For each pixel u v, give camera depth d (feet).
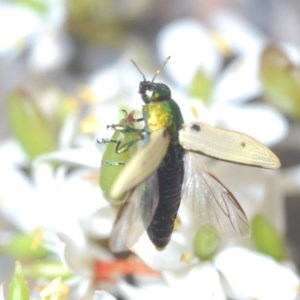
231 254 0.43
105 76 0.55
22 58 0.60
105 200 0.42
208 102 0.49
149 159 0.34
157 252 0.42
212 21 0.62
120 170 0.39
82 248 0.43
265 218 0.44
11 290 0.40
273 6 0.65
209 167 0.43
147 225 0.37
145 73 0.56
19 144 0.47
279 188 0.45
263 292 0.42
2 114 0.59
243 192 0.43
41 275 0.43
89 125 0.46
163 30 0.61
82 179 0.44
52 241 0.44
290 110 0.48
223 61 0.57
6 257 0.49
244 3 0.65
